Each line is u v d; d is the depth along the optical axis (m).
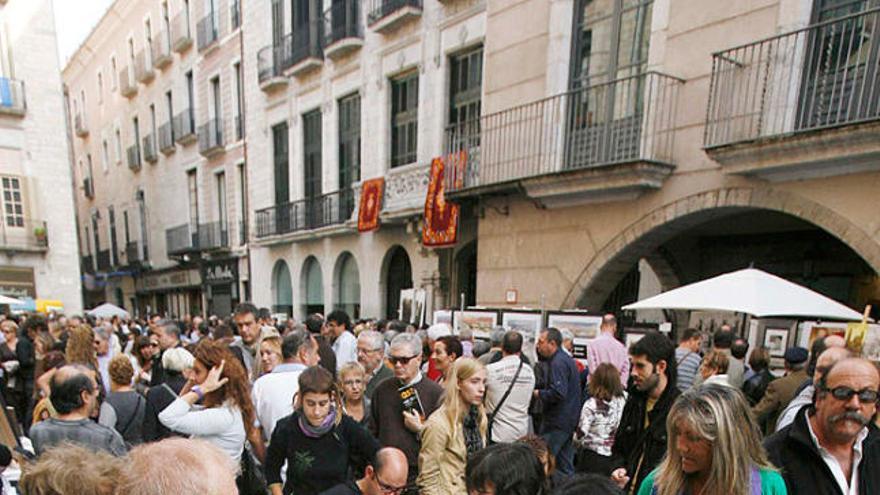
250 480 3.15
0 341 6.52
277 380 3.36
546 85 7.75
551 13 7.68
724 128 5.90
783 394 3.70
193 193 20.73
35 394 4.93
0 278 15.90
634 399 2.84
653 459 2.58
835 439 1.95
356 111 12.83
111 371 3.24
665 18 6.48
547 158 7.71
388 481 2.35
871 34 4.96
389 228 11.94
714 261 9.05
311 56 13.36
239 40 16.81
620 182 6.48
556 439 4.32
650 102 6.50
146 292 25.36
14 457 3.06
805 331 5.64
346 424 2.72
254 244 16.75
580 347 6.36
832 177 5.05
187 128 20.20
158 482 1.11
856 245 4.88
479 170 8.80
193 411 2.77
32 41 16.44
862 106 5.05
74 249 17.19
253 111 16.38
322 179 13.88
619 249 6.88
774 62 5.50
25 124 16.31
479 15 9.40
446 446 2.83
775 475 1.75
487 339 7.12
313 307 14.83
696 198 6.14
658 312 8.97
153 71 22.23
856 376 1.89
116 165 27.08
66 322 8.49
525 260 8.13
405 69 11.16
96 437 2.60
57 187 16.86
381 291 12.26
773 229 8.16
